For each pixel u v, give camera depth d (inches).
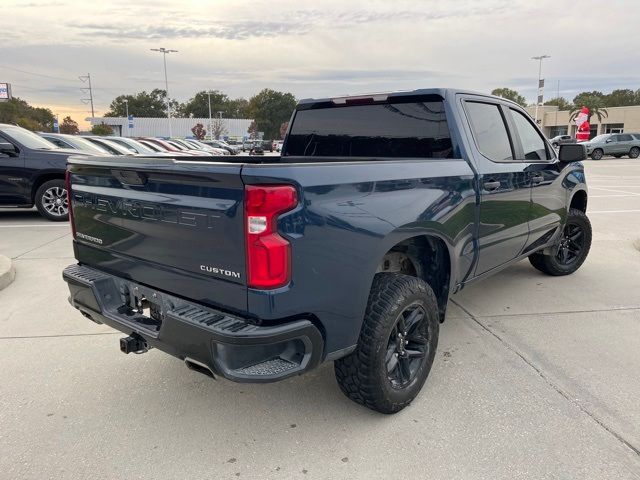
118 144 575.8
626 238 317.1
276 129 4879.4
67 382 136.3
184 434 113.7
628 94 4343.0
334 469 101.7
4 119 3444.9
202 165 91.5
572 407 122.6
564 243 223.8
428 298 119.6
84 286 121.0
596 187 632.4
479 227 143.9
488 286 217.3
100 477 99.7
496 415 119.5
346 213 98.0
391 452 106.7
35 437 112.1
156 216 104.0
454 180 129.6
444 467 101.8
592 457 104.3
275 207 87.5
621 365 144.3
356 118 159.6
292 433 113.7
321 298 95.9
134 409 123.6
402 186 112.7
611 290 211.3
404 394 117.6
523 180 165.5
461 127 140.1
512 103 174.2
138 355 152.7
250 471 101.3
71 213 133.3
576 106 2564.0
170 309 106.0
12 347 157.4
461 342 159.6
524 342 159.8
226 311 96.8
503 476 99.0
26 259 261.7
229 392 131.7
